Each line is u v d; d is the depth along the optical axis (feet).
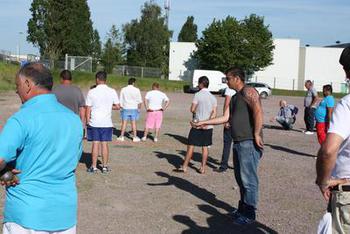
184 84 176.04
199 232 21.33
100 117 32.42
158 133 55.98
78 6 203.62
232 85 22.63
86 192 27.58
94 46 216.13
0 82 130.41
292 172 36.14
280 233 21.56
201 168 34.45
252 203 22.41
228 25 205.67
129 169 34.76
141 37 247.29
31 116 11.31
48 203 11.31
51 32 195.83
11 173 11.06
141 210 24.50
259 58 209.46
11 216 11.28
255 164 22.21
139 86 163.43
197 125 25.46
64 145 11.64
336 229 11.75
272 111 98.94
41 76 11.76
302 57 235.61
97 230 21.08
